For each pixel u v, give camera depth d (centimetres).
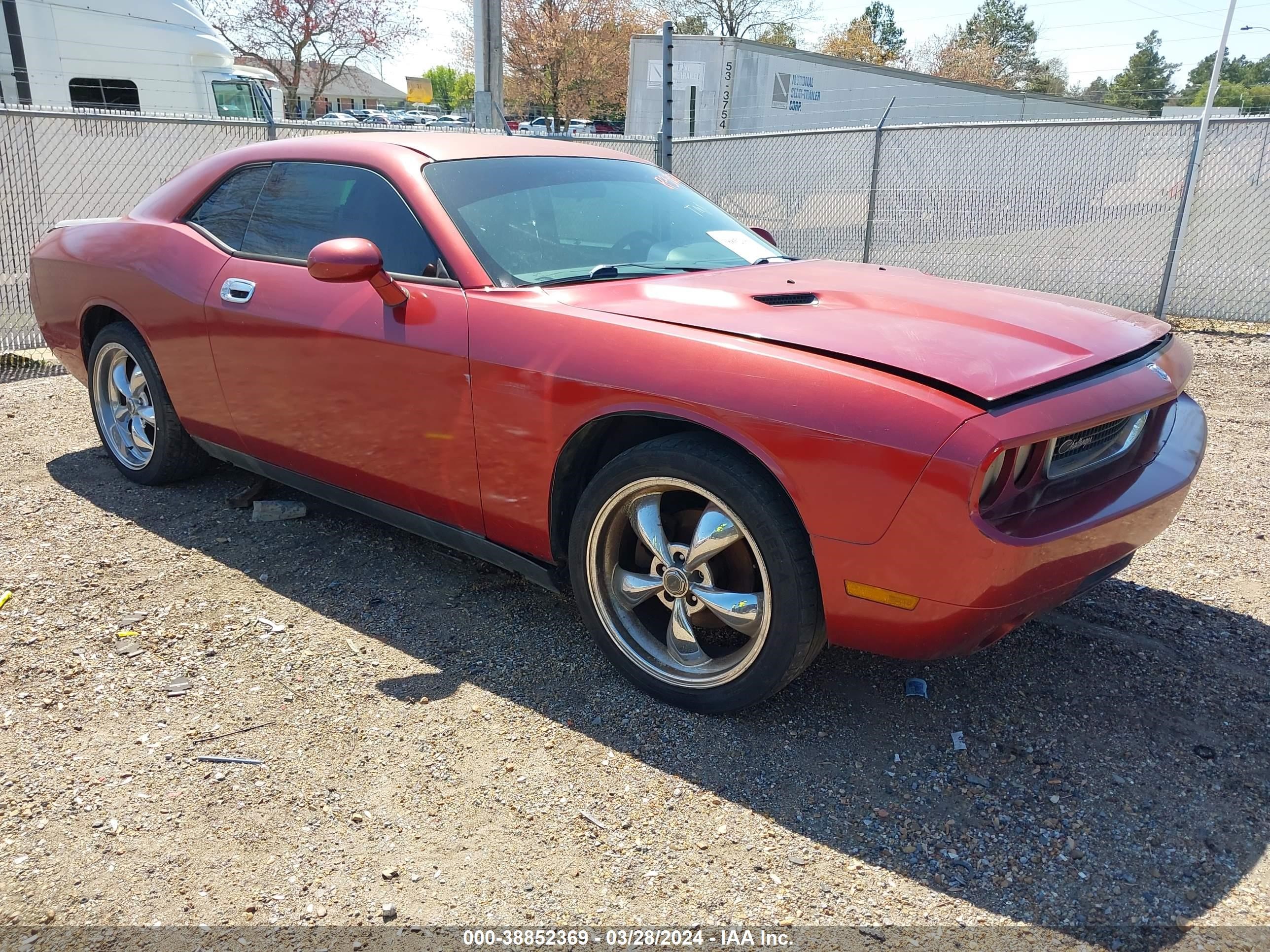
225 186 385
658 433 277
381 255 291
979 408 214
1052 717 266
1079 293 975
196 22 1257
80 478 453
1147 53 7156
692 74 1730
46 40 1088
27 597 330
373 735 256
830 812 227
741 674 252
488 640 308
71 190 823
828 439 221
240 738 254
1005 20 7319
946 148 1015
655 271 318
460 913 196
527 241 312
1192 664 295
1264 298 880
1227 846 216
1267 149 855
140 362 409
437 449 300
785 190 1118
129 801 229
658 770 242
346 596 337
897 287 298
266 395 350
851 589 228
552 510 280
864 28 6034
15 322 775
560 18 3762
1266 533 395
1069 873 208
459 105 7212
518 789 235
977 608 218
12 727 257
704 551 252
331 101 6259
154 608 325
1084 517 232
